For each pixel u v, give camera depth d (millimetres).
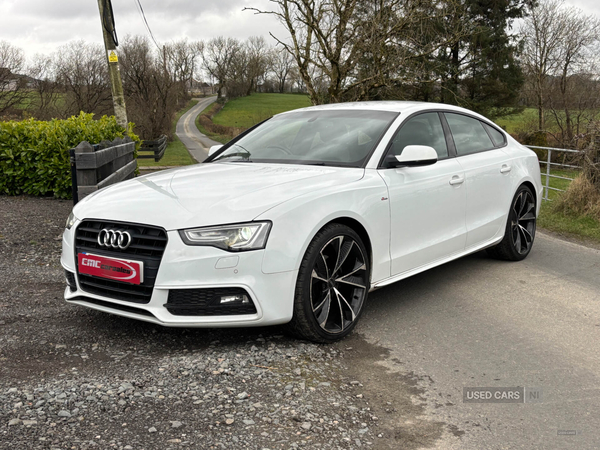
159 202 3232
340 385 2926
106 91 45125
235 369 3006
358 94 15719
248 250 3004
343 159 3936
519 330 3807
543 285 4883
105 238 3188
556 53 27406
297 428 2453
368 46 14633
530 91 29031
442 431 2514
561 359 3338
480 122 5340
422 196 4113
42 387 2688
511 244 5465
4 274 4707
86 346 3240
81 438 2260
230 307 3035
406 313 4117
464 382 3023
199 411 2543
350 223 3582
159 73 49438
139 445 2238
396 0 14867
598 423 2605
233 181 3508
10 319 3615
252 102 105125
